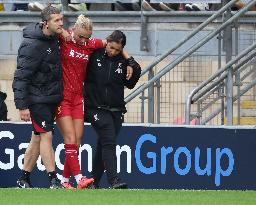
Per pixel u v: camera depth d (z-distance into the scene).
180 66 38.88
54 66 29.83
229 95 35.50
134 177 34.84
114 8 42.31
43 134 30.17
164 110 38.50
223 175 34.69
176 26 41.16
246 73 38.06
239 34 39.25
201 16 40.66
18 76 29.62
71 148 30.52
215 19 40.09
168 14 40.97
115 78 31.06
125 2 41.47
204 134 34.69
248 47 35.91
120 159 34.84
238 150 34.66
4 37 42.56
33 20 42.28
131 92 39.12
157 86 37.44
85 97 31.17
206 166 34.69
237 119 37.31
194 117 37.03
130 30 41.69
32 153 31.12
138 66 31.19
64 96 30.38
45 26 29.55
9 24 42.53
